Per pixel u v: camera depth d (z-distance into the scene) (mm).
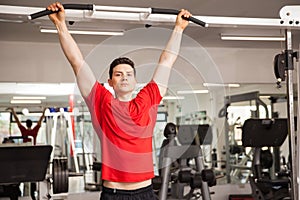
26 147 4422
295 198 2842
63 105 6938
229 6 5121
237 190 7371
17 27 5855
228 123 7441
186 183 5648
